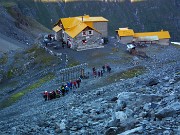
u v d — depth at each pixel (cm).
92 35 9788
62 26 10512
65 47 9912
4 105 6356
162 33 14388
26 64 9069
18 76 8575
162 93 2283
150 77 3750
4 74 8800
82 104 3150
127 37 13438
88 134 1772
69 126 2089
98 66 7862
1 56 10338
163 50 12538
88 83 6006
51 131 2067
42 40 11050
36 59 9175
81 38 9662
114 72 6712
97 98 3394
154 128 1404
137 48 12694
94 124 1988
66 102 3975
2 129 2823
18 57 9850
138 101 2078
